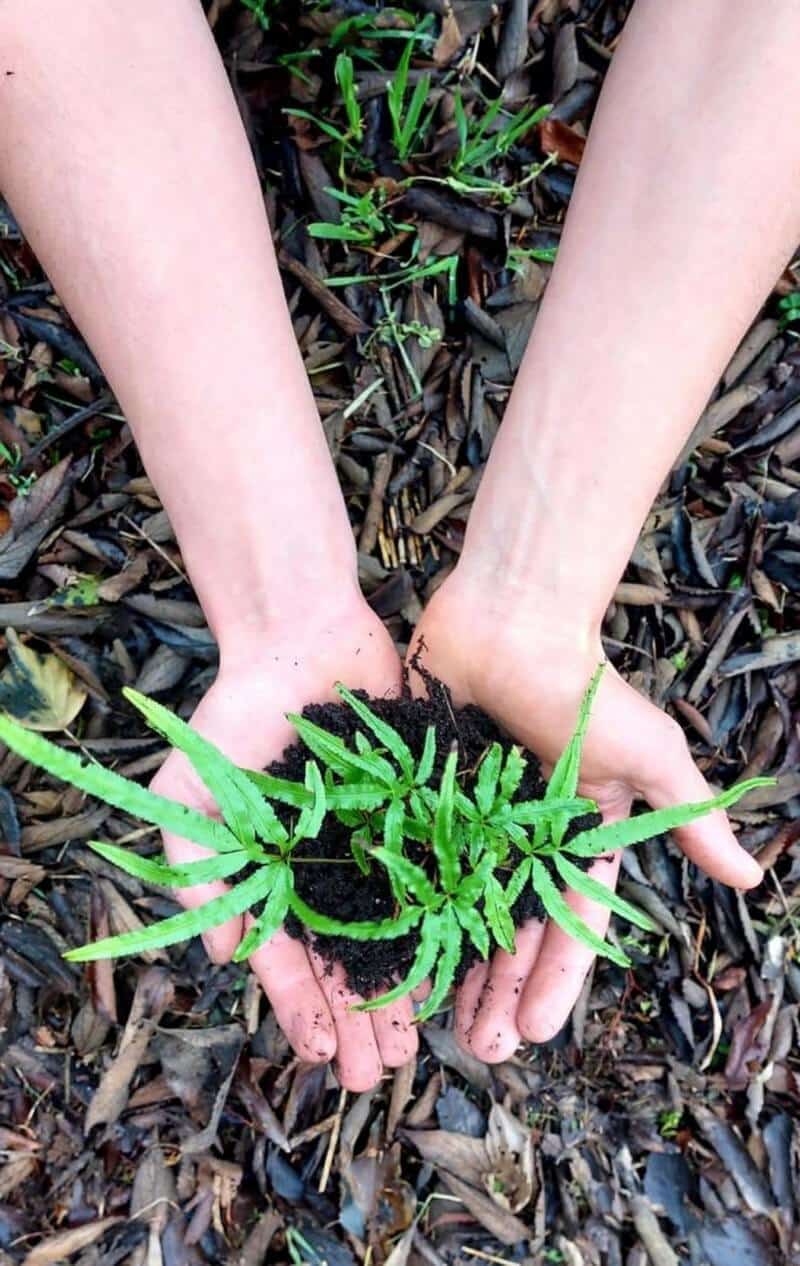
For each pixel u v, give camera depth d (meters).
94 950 0.36
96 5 0.45
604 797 0.50
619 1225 0.59
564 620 0.48
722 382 0.60
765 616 0.61
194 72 0.47
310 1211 0.57
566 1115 0.60
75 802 0.58
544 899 0.41
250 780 0.40
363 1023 0.49
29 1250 0.56
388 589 0.57
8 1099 0.57
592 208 0.48
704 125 0.45
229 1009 0.58
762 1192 0.59
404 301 0.60
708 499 0.61
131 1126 0.57
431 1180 0.59
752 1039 0.60
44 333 0.57
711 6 0.45
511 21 0.59
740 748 0.61
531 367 0.49
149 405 0.47
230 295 0.47
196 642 0.58
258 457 0.48
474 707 0.50
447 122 0.59
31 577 0.58
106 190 0.45
